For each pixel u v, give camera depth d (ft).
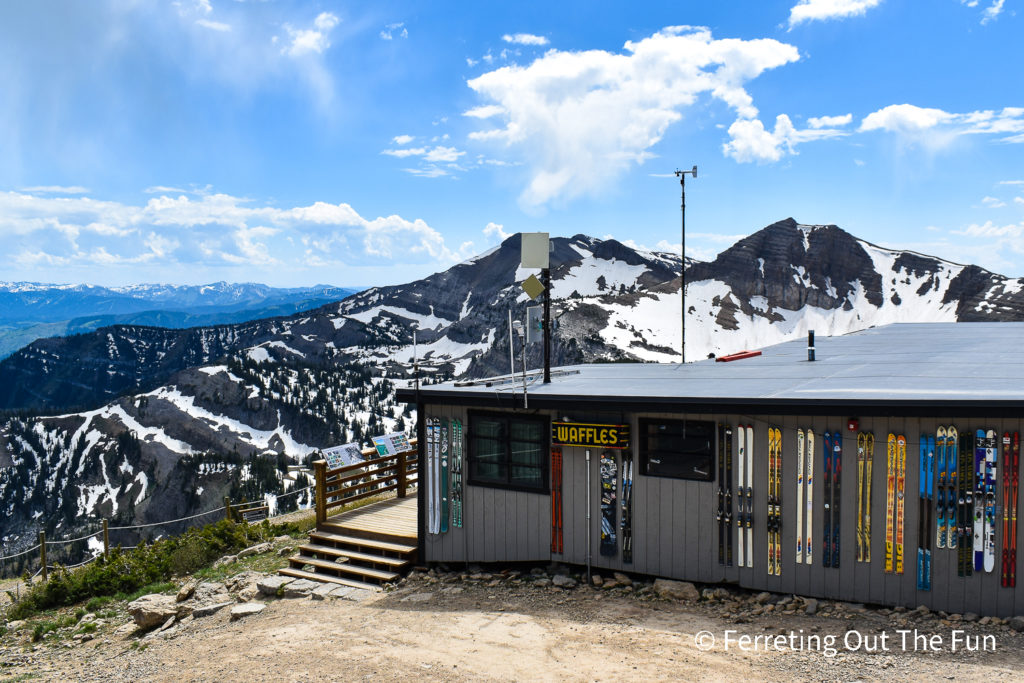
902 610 36.96
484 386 51.49
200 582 54.39
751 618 36.94
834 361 60.44
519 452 47.29
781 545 39.68
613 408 43.04
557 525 45.98
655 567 42.91
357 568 50.65
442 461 49.96
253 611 44.62
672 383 48.73
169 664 36.70
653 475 42.83
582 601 41.24
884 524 37.58
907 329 110.01
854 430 37.93
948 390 39.50
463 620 39.24
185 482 647.56
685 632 35.32
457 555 49.44
